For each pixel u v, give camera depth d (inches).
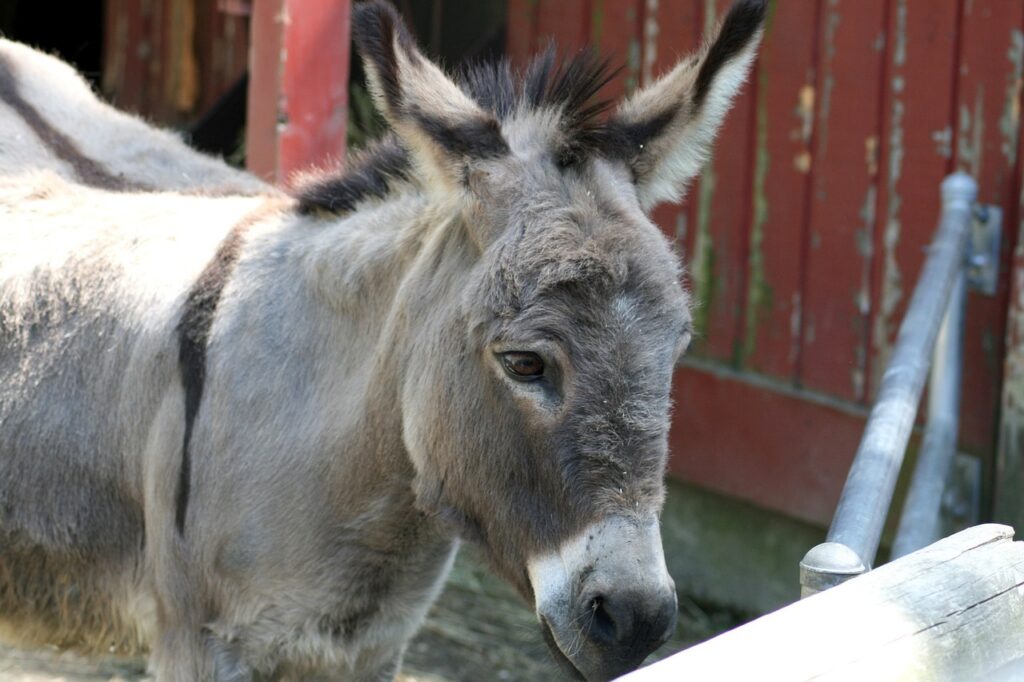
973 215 170.4
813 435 193.6
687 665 67.4
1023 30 166.9
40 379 119.6
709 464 208.1
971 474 175.9
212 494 111.0
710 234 207.0
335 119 164.4
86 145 143.8
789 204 196.4
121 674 168.2
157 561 114.8
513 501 94.0
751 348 203.5
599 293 88.3
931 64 177.3
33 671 167.5
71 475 119.2
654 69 209.9
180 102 284.2
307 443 109.0
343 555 109.9
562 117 101.0
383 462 105.7
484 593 203.5
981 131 172.9
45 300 120.8
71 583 122.8
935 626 78.5
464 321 94.5
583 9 218.7
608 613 87.0
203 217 124.2
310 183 121.2
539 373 90.2
